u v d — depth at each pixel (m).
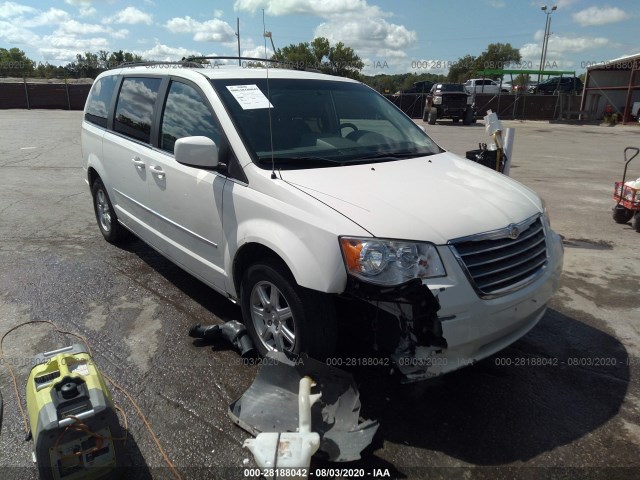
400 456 2.53
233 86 3.54
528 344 3.60
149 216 4.21
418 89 33.81
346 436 2.49
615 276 4.84
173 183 3.70
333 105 3.92
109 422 2.20
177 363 3.27
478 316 2.57
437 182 3.14
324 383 2.72
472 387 3.08
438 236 2.56
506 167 5.30
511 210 2.94
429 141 4.15
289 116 3.54
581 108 29.00
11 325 3.73
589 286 4.61
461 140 16.67
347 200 2.75
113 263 4.96
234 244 3.15
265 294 3.09
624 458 2.53
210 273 3.55
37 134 15.90
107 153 4.81
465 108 24.52
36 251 5.27
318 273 2.58
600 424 2.78
